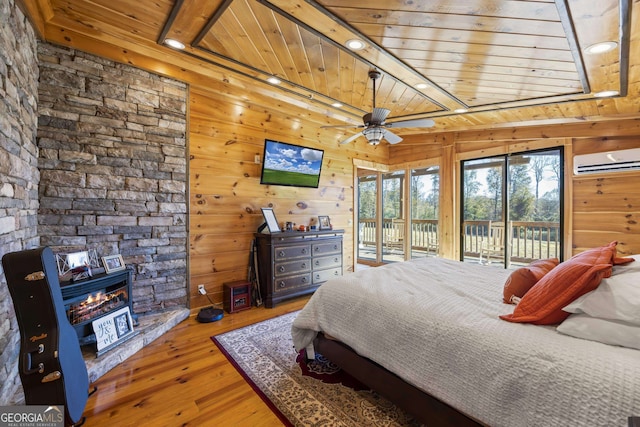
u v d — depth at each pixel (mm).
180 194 3191
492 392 1213
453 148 4910
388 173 6273
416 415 1523
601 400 979
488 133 4551
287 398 1889
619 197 3482
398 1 1757
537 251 4180
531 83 2795
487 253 4668
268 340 2729
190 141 3293
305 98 3697
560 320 1357
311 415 1733
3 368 1650
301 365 2289
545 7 1690
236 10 2012
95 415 1720
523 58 2334
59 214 2490
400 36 2148
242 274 3779
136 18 2258
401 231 6062
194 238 3346
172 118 3119
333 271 4336
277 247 3691
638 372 992
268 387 2004
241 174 3773
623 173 3457
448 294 1888
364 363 1813
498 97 3260
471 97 3309
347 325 1910
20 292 1319
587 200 3711
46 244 2432
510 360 1203
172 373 2170
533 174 4211
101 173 2686
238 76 3219
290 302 3908
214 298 3523
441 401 1402
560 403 1046
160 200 3047
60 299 1470
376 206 6414
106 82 2699
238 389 1986
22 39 2002
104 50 2619
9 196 1765
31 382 1316
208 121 3453
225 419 1703
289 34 2285
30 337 1333
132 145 2857
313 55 2609
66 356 1410
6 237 1718
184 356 2418
